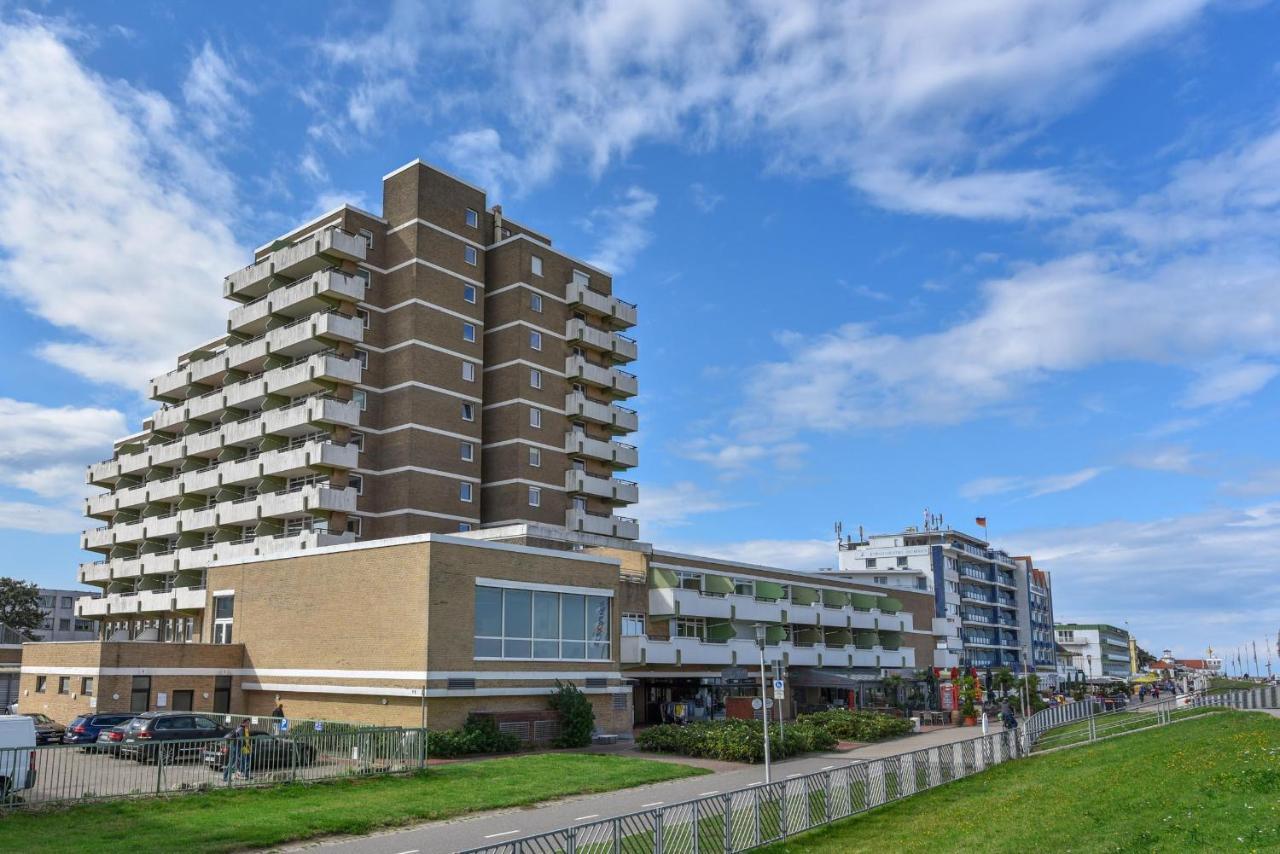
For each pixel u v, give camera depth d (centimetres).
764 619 5847
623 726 4138
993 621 11475
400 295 5938
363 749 2647
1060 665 14338
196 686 4056
